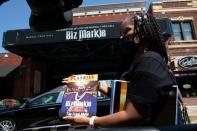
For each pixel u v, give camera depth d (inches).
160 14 924.6
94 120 75.0
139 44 79.0
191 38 913.5
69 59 938.1
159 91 65.3
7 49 810.8
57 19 78.5
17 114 395.2
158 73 66.8
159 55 71.1
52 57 903.1
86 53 876.6
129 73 72.6
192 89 856.9
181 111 82.6
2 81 949.8
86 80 90.8
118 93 82.0
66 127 358.6
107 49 849.5
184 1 935.0
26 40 787.4
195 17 924.6
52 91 393.1
